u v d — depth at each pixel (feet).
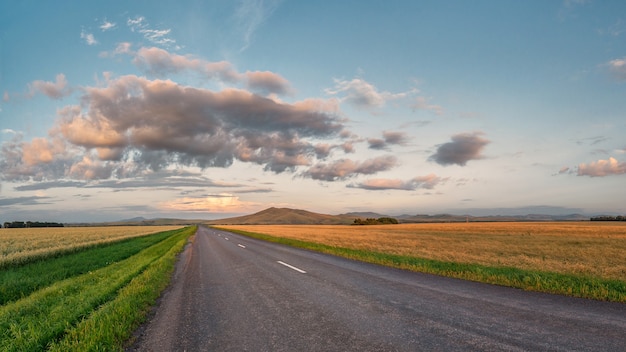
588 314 20.75
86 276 42.88
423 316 20.79
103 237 145.07
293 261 52.21
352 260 53.06
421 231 210.18
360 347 16.15
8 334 20.17
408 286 30.63
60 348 16.78
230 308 24.93
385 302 24.67
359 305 24.03
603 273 41.70
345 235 155.33
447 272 38.47
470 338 16.75
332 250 69.62
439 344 16.08
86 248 92.68
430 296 26.35
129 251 83.46
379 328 18.80
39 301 28.50
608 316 20.29
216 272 43.93
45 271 50.26
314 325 19.86
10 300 32.09
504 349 15.21
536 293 27.14
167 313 24.30
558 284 29.66
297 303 25.40
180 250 80.64
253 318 21.97
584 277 34.78
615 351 14.83
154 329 20.56
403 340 16.81
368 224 443.32
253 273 41.42
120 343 17.98
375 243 97.96
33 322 21.70
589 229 203.51
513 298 25.34
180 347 17.39
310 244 86.07
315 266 45.80
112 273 44.19
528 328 18.10
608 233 166.30
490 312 21.40
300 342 17.20
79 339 18.11
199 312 24.22
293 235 152.97
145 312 24.26
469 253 70.33
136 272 41.96
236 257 61.00
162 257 61.16
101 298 27.73
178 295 30.53
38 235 167.63
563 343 15.84
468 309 22.22
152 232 233.14
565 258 63.21
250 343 17.46
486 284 31.40
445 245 93.20
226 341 17.94
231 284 34.78
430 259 53.47
